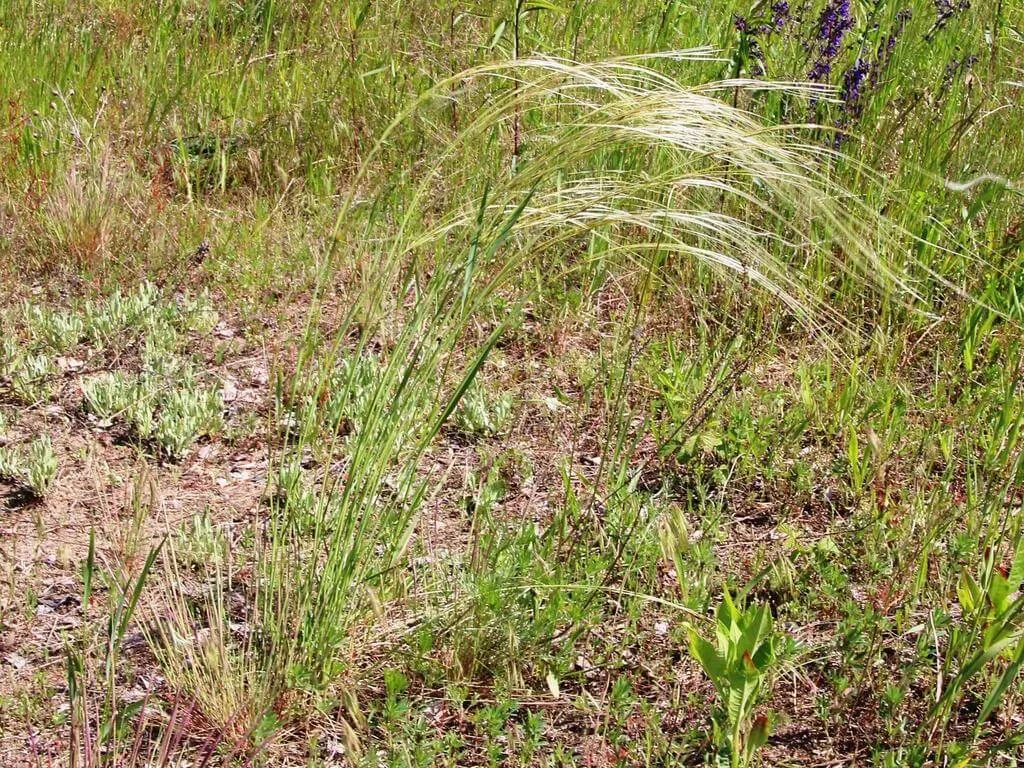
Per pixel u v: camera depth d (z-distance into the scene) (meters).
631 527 3.42
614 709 2.83
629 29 6.80
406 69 6.74
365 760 2.61
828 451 3.96
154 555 2.43
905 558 3.29
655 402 4.18
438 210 4.98
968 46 6.50
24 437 4.05
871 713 2.83
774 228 4.62
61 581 3.31
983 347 4.54
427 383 3.43
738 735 2.46
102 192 5.46
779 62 5.66
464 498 3.66
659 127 2.42
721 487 3.81
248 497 3.78
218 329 4.88
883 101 5.56
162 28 7.45
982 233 4.95
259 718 2.60
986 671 2.92
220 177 6.08
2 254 5.27
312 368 4.29
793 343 4.63
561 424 4.18
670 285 4.71
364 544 3.02
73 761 2.43
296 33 7.46
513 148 4.72
